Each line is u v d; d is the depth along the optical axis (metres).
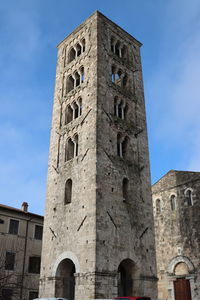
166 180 51.31
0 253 51.44
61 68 52.16
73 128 43.38
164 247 47.50
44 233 40.66
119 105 45.94
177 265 45.38
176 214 47.84
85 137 40.47
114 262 33.91
